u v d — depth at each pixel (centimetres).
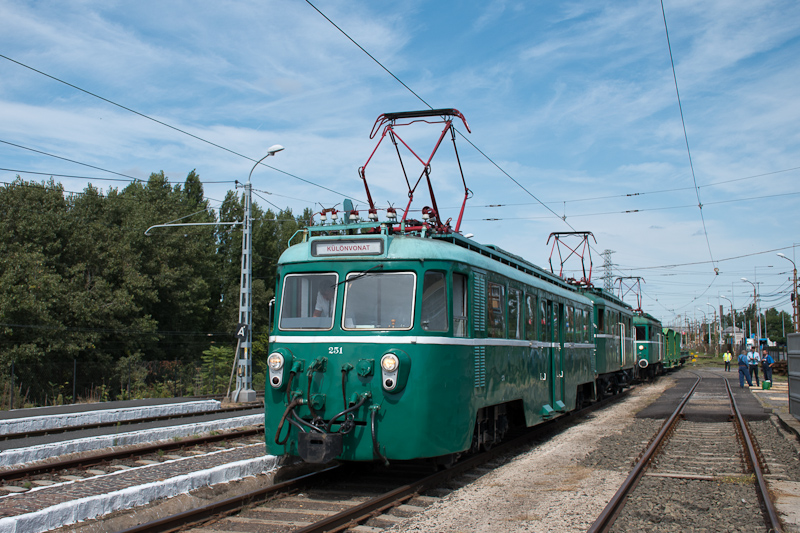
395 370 800
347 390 826
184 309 4238
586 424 1595
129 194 4806
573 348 1581
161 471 935
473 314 934
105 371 3291
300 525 686
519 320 1173
